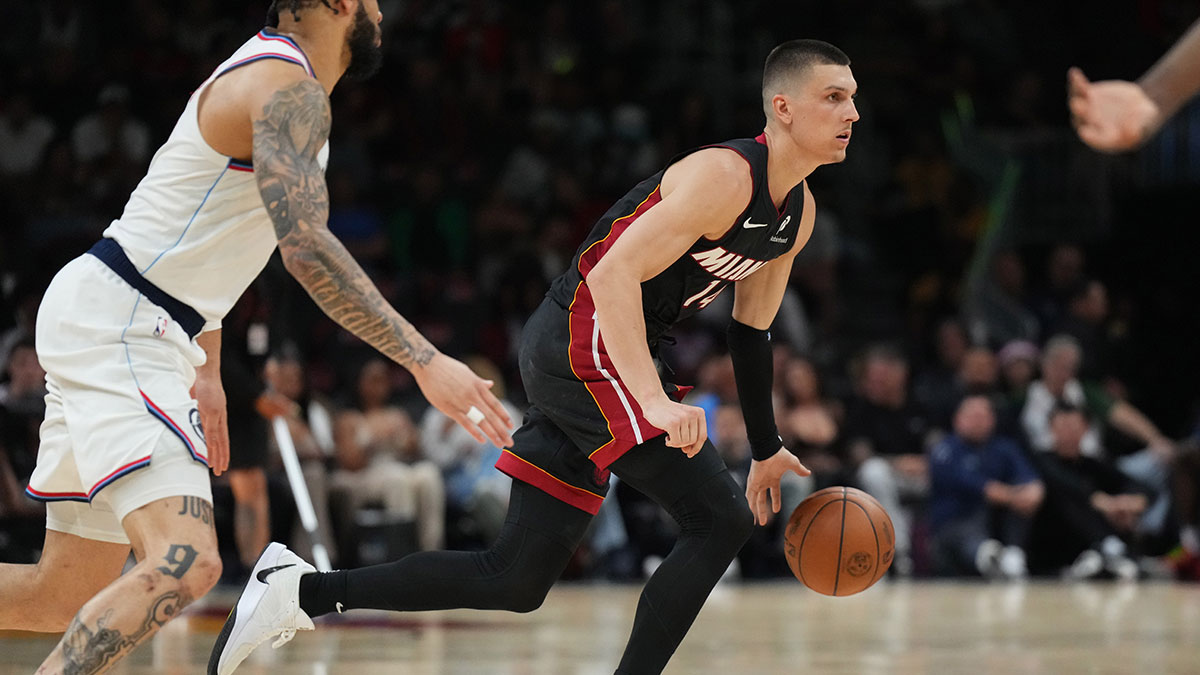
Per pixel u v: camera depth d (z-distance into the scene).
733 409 12.66
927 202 19.83
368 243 16.12
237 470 8.95
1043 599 10.46
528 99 18.81
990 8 22.64
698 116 19.00
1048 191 19.98
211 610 9.32
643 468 4.19
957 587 12.01
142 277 3.60
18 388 9.91
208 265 3.65
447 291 15.27
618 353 3.95
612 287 3.95
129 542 3.81
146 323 3.58
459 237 16.89
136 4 17.23
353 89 17.86
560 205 17.41
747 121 20.19
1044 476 13.16
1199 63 3.08
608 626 8.16
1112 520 13.12
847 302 18.83
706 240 4.17
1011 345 14.62
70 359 3.53
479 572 4.34
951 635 7.59
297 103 3.51
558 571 4.40
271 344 8.70
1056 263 17.27
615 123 19.00
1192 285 18.20
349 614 9.14
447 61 18.62
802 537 4.48
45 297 3.64
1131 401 17.78
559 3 19.91
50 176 15.30
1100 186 19.83
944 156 20.19
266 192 3.43
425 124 17.91
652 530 12.77
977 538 12.87
